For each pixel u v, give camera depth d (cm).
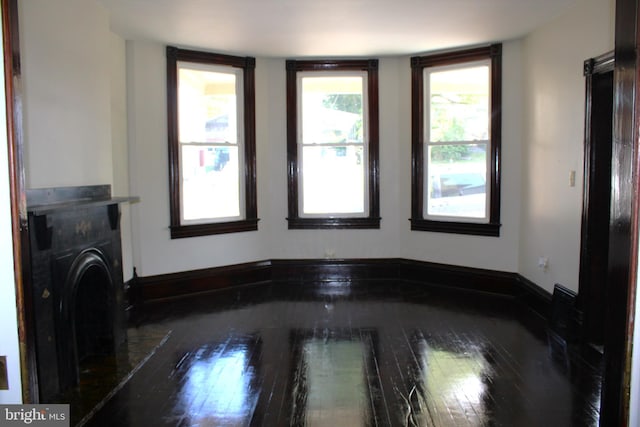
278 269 582
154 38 471
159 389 301
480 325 416
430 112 552
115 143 452
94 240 331
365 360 343
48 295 276
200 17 407
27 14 275
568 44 392
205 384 308
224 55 533
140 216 487
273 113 570
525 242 483
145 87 483
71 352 300
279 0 369
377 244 582
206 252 535
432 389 298
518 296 494
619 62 147
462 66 525
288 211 577
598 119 354
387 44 505
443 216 550
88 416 265
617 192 148
